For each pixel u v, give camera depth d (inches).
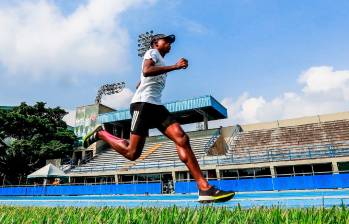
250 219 114.5
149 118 126.0
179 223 106.7
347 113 1389.0
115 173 1330.0
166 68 121.0
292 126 1450.5
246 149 1398.9
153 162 1381.6
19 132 1579.7
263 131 1497.3
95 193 1039.6
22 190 1160.2
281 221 109.2
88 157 1733.5
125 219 114.0
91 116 1883.6
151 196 874.1
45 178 1152.8
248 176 1091.3
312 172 1019.3
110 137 136.3
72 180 1485.0
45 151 1525.6
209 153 1350.9
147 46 1728.6
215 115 1672.0
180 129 124.0
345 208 133.3
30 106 1683.1
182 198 820.0
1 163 1505.9
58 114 1812.3
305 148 1216.8
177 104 1521.9
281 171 1069.8
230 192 116.2
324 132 1325.0
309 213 120.0
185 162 121.5
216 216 117.5
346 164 987.9
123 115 1701.5
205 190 118.3
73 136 1729.8
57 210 179.2
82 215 134.0
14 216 138.2
